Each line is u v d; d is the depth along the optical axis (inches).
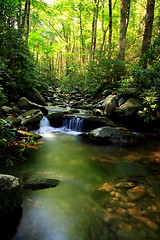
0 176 80.4
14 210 81.0
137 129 246.4
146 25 327.6
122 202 92.7
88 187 111.4
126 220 79.5
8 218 78.9
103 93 351.6
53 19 799.7
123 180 119.8
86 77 434.6
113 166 145.8
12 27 272.5
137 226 75.9
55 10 749.9
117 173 132.6
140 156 166.1
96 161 157.1
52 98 482.0
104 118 255.8
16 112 259.6
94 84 388.8
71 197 99.4
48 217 82.4
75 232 74.3
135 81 255.8
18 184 83.9
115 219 80.6
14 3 192.4
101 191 105.2
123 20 362.0
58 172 133.9
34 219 80.9
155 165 145.4
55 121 281.6
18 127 216.1
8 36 254.1
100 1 614.2
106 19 623.5
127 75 324.2
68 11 755.4
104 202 93.6
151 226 75.5
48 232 74.1
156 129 227.9
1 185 77.7
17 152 161.2
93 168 142.3
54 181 115.4
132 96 276.1
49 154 170.6
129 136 204.7
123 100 281.3
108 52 365.1
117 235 71.9
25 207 88.4
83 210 87.8
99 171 136.8
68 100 486.9
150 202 91.5
